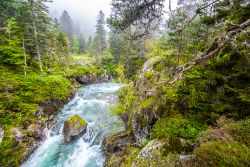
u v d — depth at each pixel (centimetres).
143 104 1162
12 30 2342
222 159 395
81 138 1409
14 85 1797
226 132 511
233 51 528
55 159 1192
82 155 1209
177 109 874
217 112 703
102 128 1465
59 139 1426
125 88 1755
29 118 1484
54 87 2253
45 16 2464
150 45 1423
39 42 2547
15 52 2217
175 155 507
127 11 545
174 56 1145
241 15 569
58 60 3675
